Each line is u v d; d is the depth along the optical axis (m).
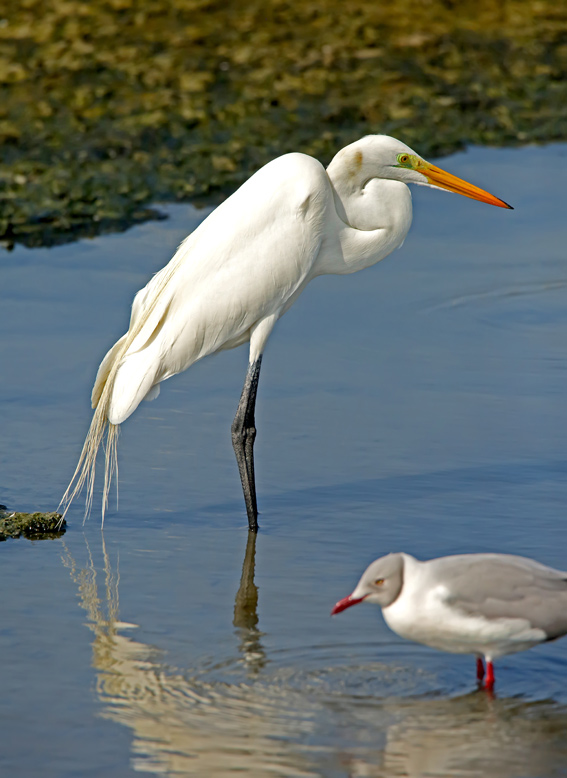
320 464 11.72
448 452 11.91
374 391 13.62
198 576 9.48
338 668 7.98
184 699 7.58
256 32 27.83
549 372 14.11
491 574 7.25
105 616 8.76
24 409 13.21
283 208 10.59
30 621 8.67
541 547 9.78
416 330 15.66
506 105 25.81
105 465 10.82
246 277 10.63
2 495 11.11
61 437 12.47
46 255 18.33
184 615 8.77
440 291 17.14
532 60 28.09
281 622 8.66
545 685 7.75
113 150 22.06
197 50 26.64
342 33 28.06
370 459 11.80
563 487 11.05
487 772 6.77
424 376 14.06
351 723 7.28
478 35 28.97
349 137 23.05
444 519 10.44
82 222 19.48
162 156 21.91
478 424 12.61
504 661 8.06
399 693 7.64
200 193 20.53
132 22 27.94
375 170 11.05
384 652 8.22
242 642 8.35
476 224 20.17
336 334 15.59
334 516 10.59
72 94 24.22
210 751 6.99
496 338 15.32
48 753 6.98
